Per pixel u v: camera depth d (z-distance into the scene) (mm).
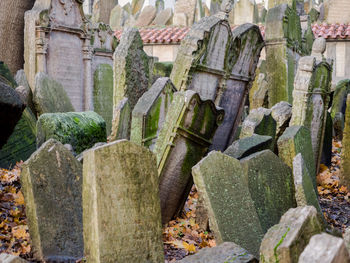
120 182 3607
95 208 3498
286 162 6043
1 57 11273
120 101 7883
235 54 8578
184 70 7598
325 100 8883
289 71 12117
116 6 22578
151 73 11523
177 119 5578
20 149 7250
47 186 4316
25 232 4750
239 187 4676
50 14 9766
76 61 10555
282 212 5449
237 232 4441
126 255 3605
